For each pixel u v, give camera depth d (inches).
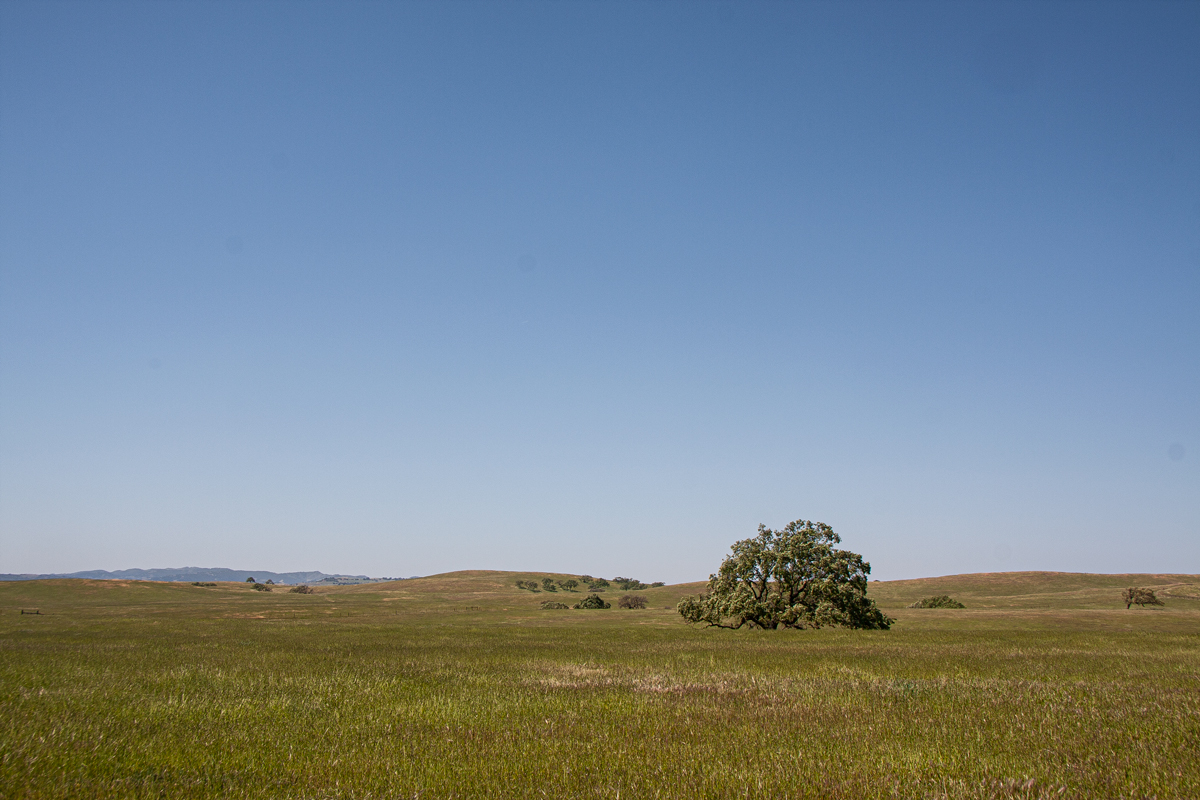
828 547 2433.6
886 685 810.8
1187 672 971.9
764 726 563.8
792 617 2315.5
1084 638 1731.1
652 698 714.8
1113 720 584.4
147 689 756.0
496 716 614.9
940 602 4333.2
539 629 2281.0
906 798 371.6
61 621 2689.5
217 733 530.0
